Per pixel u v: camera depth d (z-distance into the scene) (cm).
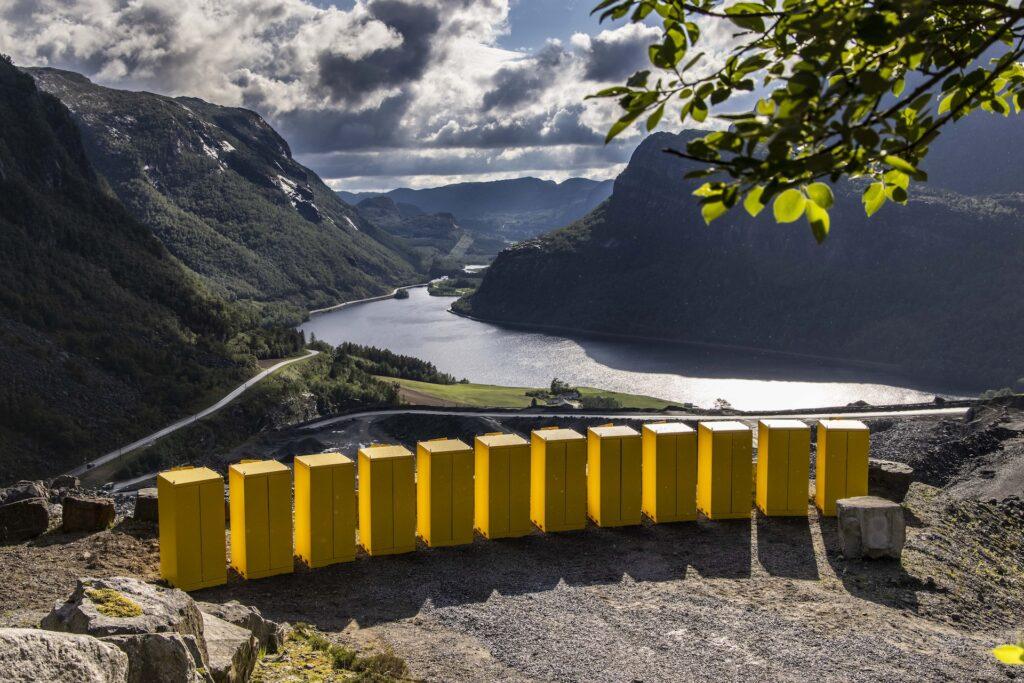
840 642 1133
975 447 3831
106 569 1373
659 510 1625
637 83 308
